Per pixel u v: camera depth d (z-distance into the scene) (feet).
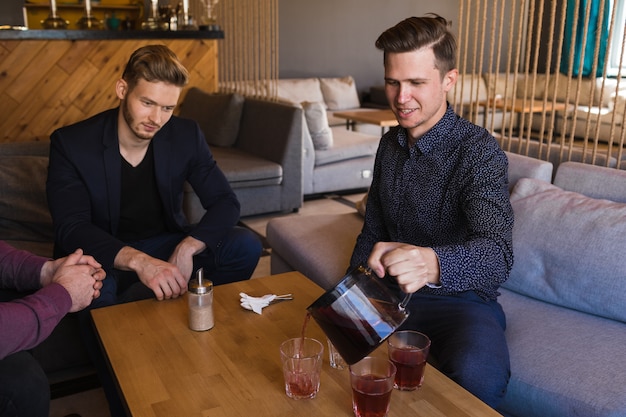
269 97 14.70
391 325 3.61
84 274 4.64
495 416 3.67
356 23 24.36
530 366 4.85
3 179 7.83
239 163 12.69
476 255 4.49
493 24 8.40
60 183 6.37
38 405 4.59
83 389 6.56
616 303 5.45
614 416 4.25
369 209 6.19
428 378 4.11
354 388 3.51
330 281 6.74
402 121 5.29
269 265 10.34
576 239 5.78
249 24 14.99
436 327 5.17
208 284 4.76
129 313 5.12
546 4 22.09
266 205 13.00
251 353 4.42
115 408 5.50
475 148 5.19
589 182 6.40
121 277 6.66
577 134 19.43
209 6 15.01
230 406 3.75
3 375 4.43
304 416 3.65
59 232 6.17
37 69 13.19
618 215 5.71
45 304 4.19
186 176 7.16
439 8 25.44
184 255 6.29
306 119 14.10
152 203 6.97
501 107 18.80
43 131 13.56
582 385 4.54
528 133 7.77
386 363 3.65
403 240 5.81
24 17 13.93
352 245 7.45
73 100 13.67
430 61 5.01
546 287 5.92
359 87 25.25
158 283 5.36
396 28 5.05
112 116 6.56
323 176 14.47
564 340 5.16
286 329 4.83
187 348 4.49
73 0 22.98
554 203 6.16
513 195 6.55
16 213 7.80
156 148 6.70
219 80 17.83
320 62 24.11
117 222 6.68
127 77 6.03
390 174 5.79
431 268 4.38
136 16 23.98
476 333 4.85
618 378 4.57
